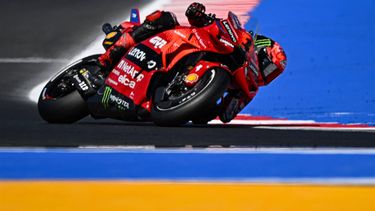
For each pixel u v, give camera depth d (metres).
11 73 47.44
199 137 24.95
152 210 13.89
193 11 26.91
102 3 83.00
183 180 16.97
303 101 39.69
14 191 15.60
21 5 81.62
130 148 22.08
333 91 42.16
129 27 29.05
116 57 28.86
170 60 27.25
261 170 18.38
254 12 71.56
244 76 27.44
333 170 18.36
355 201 14.69
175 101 26.55
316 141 24.16
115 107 28.52
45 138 24.67
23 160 19.78
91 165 19.05
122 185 16.28
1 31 66.62
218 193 15.48
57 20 72.81
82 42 61.44
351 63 50.41
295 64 50.47
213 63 26.34
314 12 70.38
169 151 21.48
